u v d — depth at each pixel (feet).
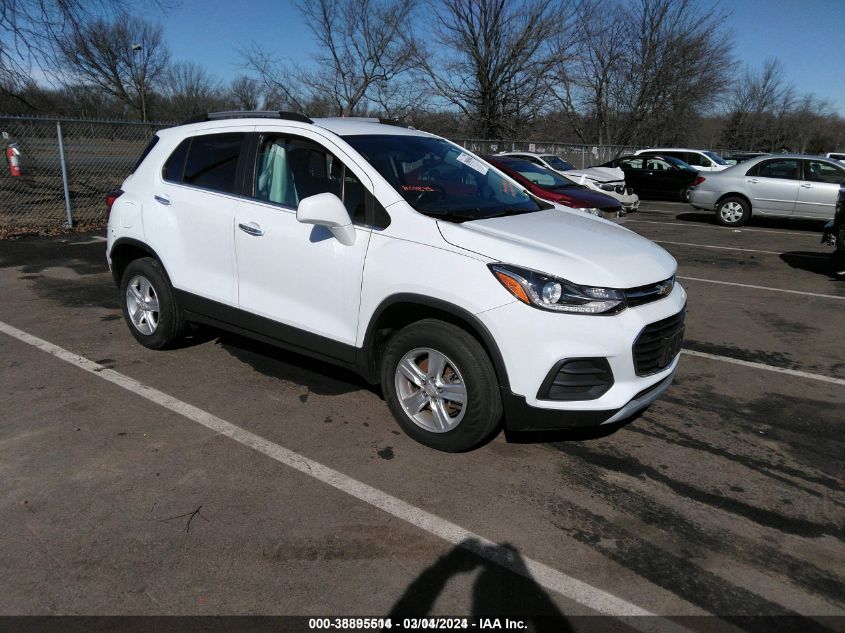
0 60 42.47
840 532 9.82
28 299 21.24
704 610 8.15
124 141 41.75
